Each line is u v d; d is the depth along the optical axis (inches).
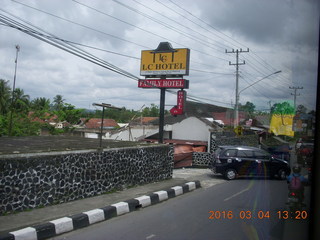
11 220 246.8
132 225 272.5
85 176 344.2
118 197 354.0
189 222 281.4
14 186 269.1
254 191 302.8
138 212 319.9
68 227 251.0
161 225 272.5
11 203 267.1
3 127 799.7
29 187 281.7
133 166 426.9
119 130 908.6
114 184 390.0
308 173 177.5
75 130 958.4
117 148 395.2
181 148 787.4
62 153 315.3
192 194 422.9
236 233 248.2
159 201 370.9
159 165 490.3
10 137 482.6
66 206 302.2
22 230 221.8
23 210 276.5
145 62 802.8
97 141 483.8
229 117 1330.0
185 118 995.9
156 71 791.1
